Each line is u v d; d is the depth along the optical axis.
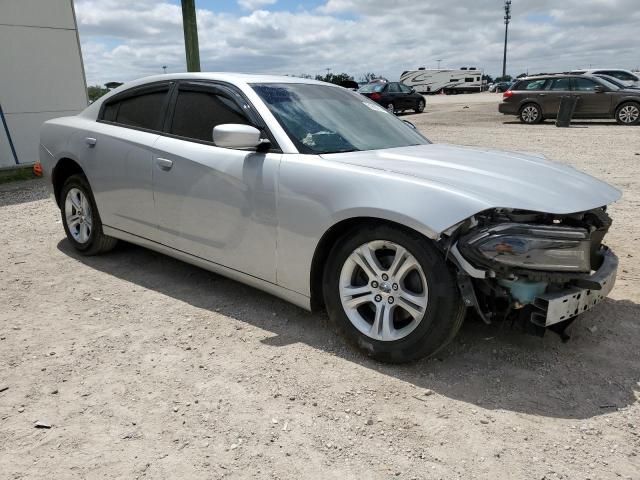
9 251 5.37
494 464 2.33
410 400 2.79
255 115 3.63
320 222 3.16
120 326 3.66
